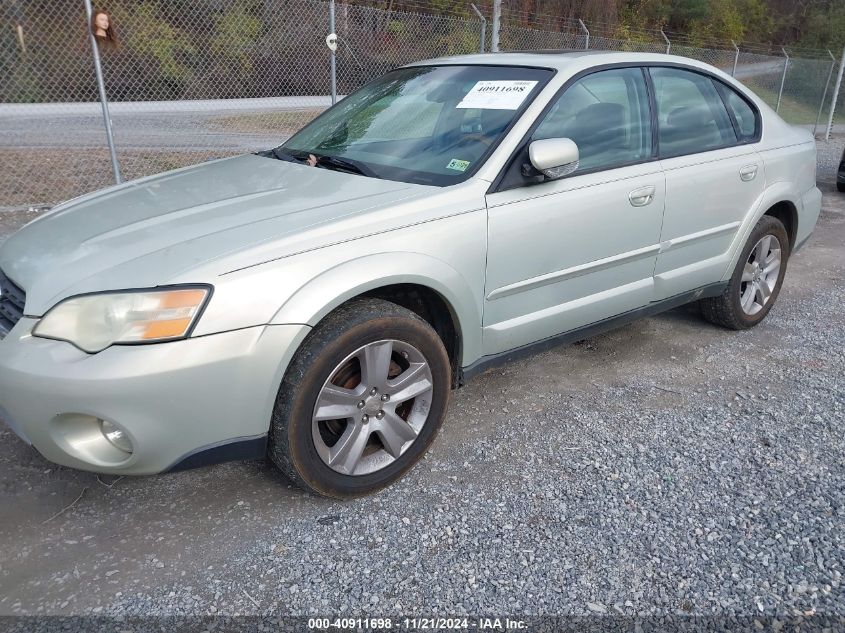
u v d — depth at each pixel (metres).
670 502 2.59
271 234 2.33
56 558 2.24
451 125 3.11
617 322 3.51
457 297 2.68
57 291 2.19
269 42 12.45
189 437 2.17
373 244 2.44
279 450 2.37
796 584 2.18
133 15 11.95
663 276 3.60
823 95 16.06
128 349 2.05
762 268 4.29
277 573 2.20
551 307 3.12
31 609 2.02
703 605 2.09
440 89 3.38
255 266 2.21
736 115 4.01
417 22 11.59
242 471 2.76
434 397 2.71
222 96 12.83
